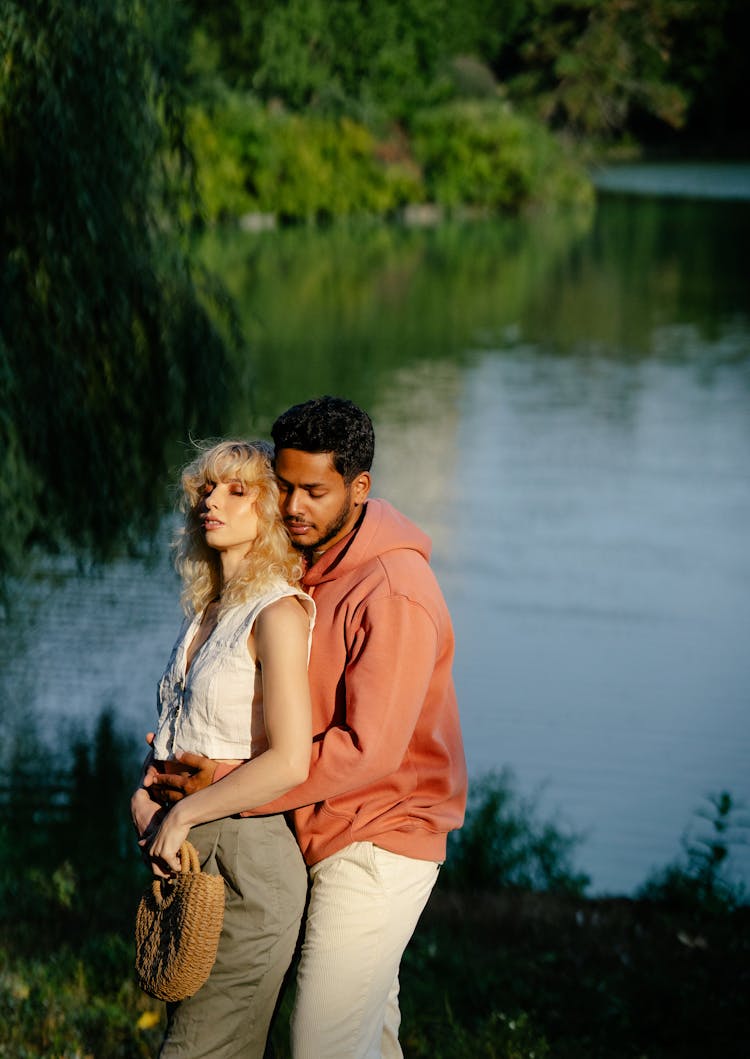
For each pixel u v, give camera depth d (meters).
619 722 10.55
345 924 3.10
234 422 9.30
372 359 26.31
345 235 47.88
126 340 8.35
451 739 3.28
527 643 12.30
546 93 70.69
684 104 73.94
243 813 3.04
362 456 3.10
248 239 45.81
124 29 7.89
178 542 3.20
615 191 63.34
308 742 2.96
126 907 6.59
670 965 5.88
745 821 8.49
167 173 8.63
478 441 19.92
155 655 11.66
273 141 49.66
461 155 55.03
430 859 3.19
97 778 9.42
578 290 35.66
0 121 7.40
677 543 15.34
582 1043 5.05
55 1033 4.57
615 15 71.44
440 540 15.38
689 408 22.22
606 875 7.87
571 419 21.42
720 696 11.08
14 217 7.64
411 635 3.04
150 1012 4.81
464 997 5.43
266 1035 3.12
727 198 59.84
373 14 53.16
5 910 6.38
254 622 3.02
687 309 32.44
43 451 8.22
